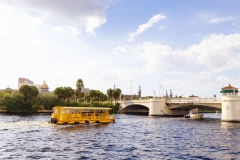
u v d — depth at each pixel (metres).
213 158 27.89
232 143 37.06
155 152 30.61
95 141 37.53
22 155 27.62
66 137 40.59
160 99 105.69
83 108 64.12
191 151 31.38
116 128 55.59
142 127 58.75
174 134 46.72
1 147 31.67
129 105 131.38
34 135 41.84
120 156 28.16
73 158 26.80
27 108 120.81
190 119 86.12
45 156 27.38
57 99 129.12
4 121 66.00
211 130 52.75
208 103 84.38
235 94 76.88
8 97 119.25
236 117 70.19
